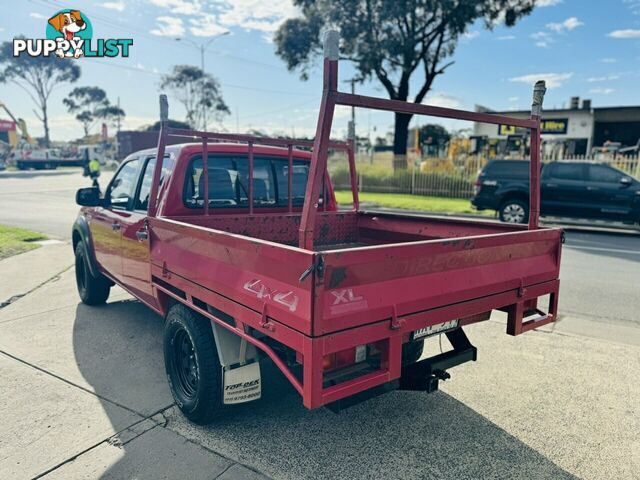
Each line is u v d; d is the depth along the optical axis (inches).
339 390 91.0
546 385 153.6
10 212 631.8
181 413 134.1
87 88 3218.5
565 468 112.3
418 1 874.8
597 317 220.4
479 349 182.7
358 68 970.1
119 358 170.9
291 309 89.4
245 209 178.1
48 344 183.0
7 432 123.9
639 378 158.6
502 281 119.3
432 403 142.1
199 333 122.0
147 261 156.9
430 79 1013.2
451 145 1302.9
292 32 1035.9
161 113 150.3
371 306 93.1
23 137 2401.6
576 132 1220.5
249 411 136.3
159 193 163.0
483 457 115.9
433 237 168.4
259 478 106.7
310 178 90.9
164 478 106.3
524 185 515.5
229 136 160.7
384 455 116.1
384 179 959.6
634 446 121.0
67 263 322.7
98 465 110.7
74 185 1118.4
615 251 391.9
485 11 900.6
